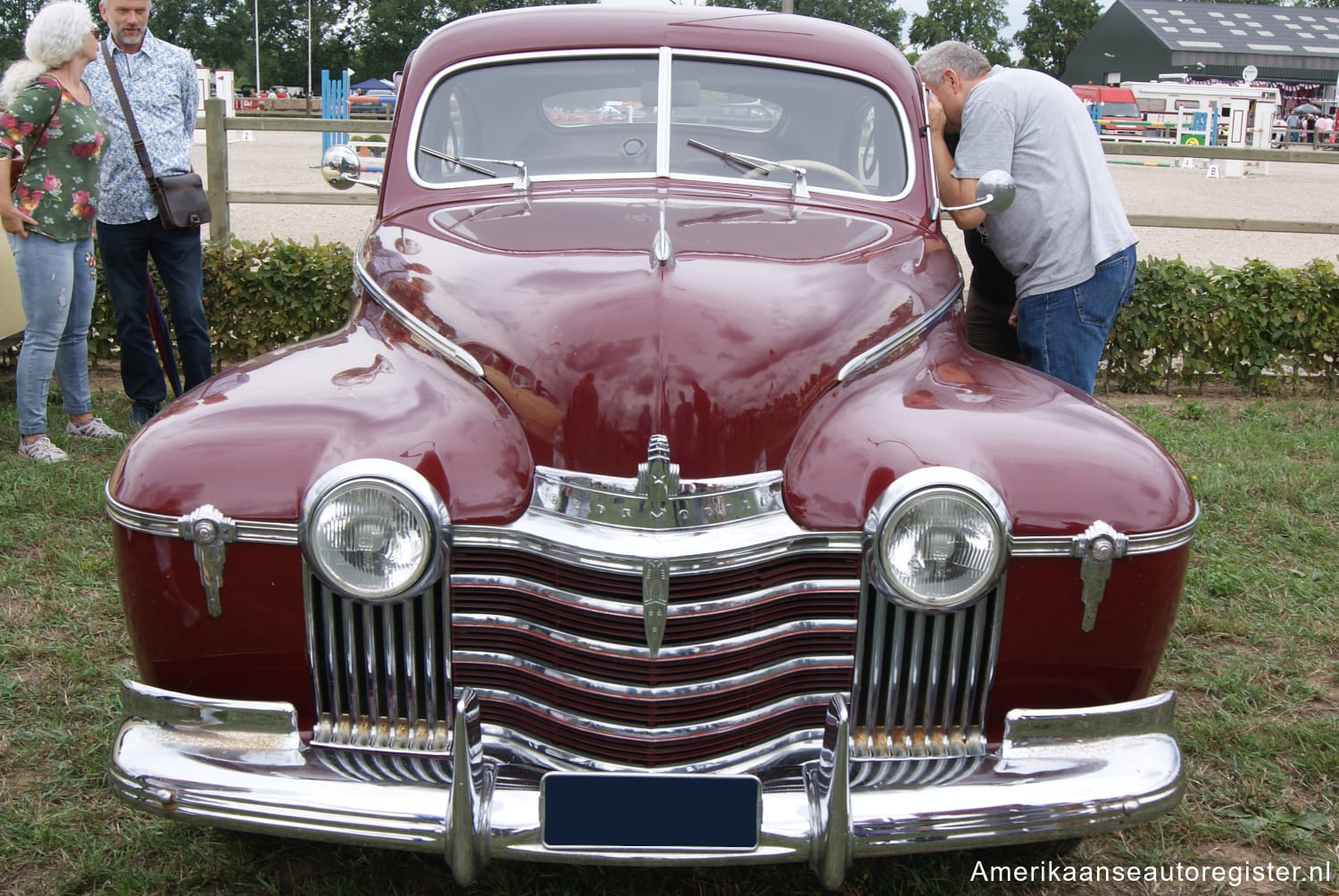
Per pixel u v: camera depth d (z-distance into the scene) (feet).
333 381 8.41
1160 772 7.57
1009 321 15.20
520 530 7.60
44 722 10.50
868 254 9.75
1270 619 13.34
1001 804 7.32
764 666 7.79
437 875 8.68
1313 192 70.38
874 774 7.52
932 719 7.84
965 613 7.66
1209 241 47.52
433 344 8.62
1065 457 7.80
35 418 17.24
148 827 9.08
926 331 9.24
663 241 8.92
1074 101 13.82
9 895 8.26
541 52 11.77
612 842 7.22
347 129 26.37
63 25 16.49
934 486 7.31
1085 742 7.68
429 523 7.33
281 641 7.63
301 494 7.45
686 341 7.98
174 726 7.58
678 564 7.40
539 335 8.19
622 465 7.71
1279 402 25.25
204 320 19.04
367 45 267.59
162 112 17.93
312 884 8.45
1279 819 9.56
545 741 7.82
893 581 7.41
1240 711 11.31
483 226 9.99
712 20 12.12
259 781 7.30
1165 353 25.55
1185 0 225.15
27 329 17.06
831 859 7.22
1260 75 206.59
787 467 7.94
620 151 11.45
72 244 17.10
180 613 7.63
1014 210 13.84
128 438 18.56
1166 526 7.70
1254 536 15.83
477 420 8.01
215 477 7.53
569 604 7.57
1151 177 82.69
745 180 11.28
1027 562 7.60
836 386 8.32
